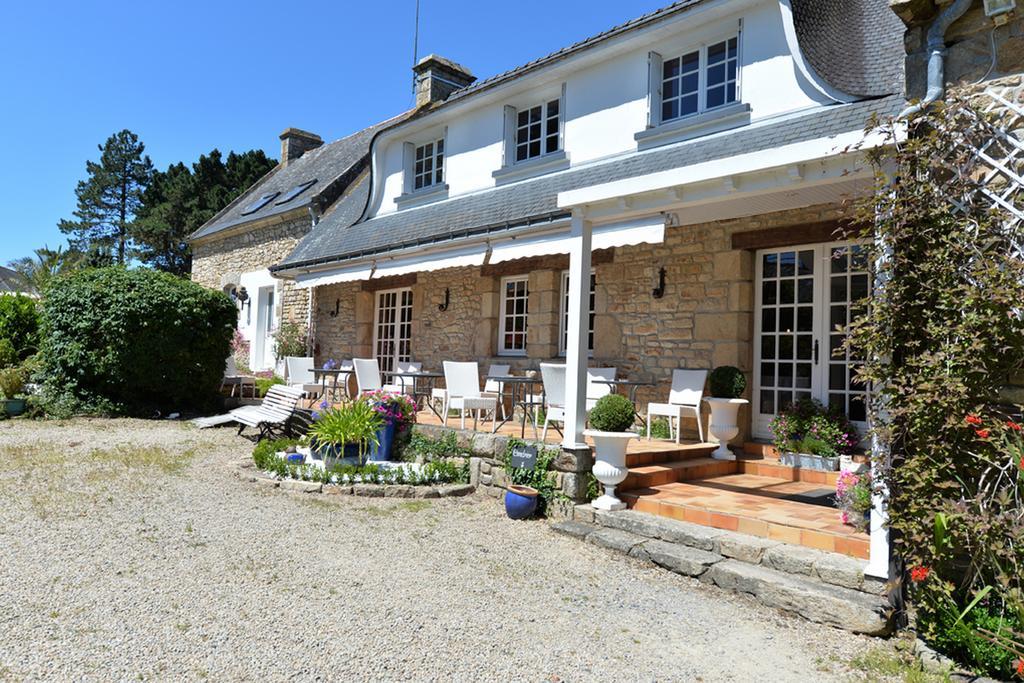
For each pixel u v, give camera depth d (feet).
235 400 47.01
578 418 22.29
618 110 33.30
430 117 43.70
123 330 40.73
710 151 27.17
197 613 13.42
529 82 37.11
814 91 25.90
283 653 11.85
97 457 28.96
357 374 35.01
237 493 23.93
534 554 18.67
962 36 14.80
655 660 12.46
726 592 16.19
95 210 153.07
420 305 45.24
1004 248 13.37
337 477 25.05
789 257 27.86
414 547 18.80
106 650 11.57
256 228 64.39
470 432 26.91
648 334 31.42
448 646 12.59
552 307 36.22
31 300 51.24
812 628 14.25
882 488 14.32
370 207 49.16
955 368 13.28
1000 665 11.80
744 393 28.14
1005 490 12.41
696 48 30.89
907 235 13.94
